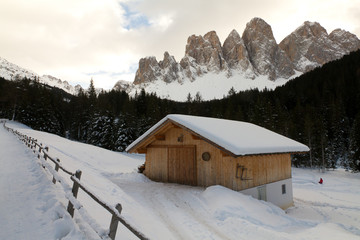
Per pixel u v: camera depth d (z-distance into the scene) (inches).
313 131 1975.9
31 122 2132.1
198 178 467.5
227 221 285.4
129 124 2135.8
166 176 520.4
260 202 385.7
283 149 489.4
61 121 2556.6
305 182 1232.8
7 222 177.3
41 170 357.4
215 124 507.8
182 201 369.4
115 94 3956.7
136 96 3786.9
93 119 2086.6
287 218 357.1
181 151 503.8
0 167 384.5
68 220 176.7
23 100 2316.7
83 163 728.3
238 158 416.8
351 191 941.8
